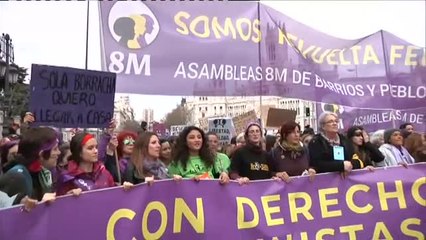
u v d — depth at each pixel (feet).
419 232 16.39
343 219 15.88
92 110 14.58
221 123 35.24
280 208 15.23
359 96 22.04
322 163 16.35
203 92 19.19
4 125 37.91
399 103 22.57
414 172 16.67
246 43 19.94
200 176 15.03
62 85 13.99
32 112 13.53
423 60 22.91
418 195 16.56
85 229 12.20
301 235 15.35
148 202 13.29
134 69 18.26
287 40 20.71
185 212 13.93
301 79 20.81
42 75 13.66
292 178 15.56
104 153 16.03
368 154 20.95
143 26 18.39
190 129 16.72
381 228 16.14
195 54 19.13
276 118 26.78
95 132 17.30
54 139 12.42
